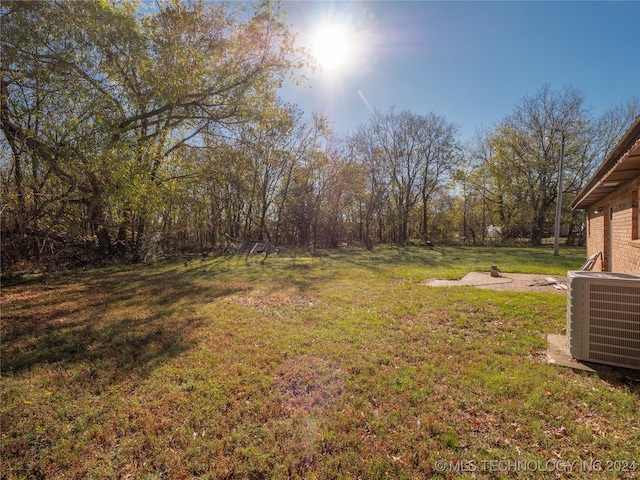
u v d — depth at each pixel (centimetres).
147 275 1098
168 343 439
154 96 975
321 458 220
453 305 607
